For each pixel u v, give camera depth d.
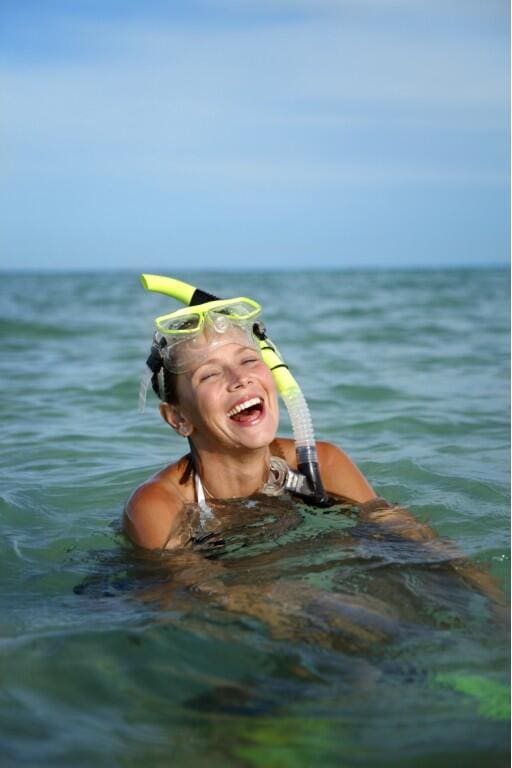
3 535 3.87
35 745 2.14
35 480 4.84
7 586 3.25
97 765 2.06
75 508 4.32
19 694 2.38
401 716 2.22
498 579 3.11
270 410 3.67
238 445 3.61
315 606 2.80
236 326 3.69
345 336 13.28
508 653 2.53
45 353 11.14
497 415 6.65
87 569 3.41
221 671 2.47
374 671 2.44
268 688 2.38
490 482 4.57
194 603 2.87
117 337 13.37
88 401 7.51
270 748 2.11
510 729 2.15
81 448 5.67
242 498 3.78
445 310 19.84
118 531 3.84
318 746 2.11
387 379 8.57
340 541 3.41
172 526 3.56
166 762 2.06
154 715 2.27
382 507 3.80
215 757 2.08
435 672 2.43
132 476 4.90
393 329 14.51
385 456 5.25
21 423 6.54
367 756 2.07
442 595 2.90
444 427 6.20
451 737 2.13
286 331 14.18
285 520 3.64
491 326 14.98
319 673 2.44
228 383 3.58
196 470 3.80
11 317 17.72
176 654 2.56
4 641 2.70
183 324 3.65
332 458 3.97
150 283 3.71
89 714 2.29
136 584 3.16
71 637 2.69
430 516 3.94
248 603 2.83
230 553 3.34
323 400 7.36
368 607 2.79
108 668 2.51
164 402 3.80
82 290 39.19
